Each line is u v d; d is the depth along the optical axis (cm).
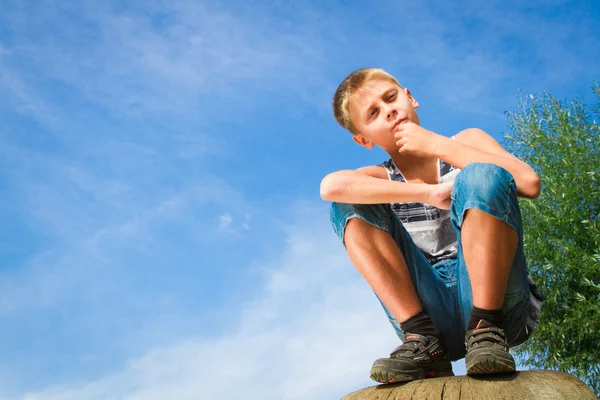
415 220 210
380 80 208
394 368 163
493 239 155
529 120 614
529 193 174
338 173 187
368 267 182
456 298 196
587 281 541
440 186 175
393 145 206
